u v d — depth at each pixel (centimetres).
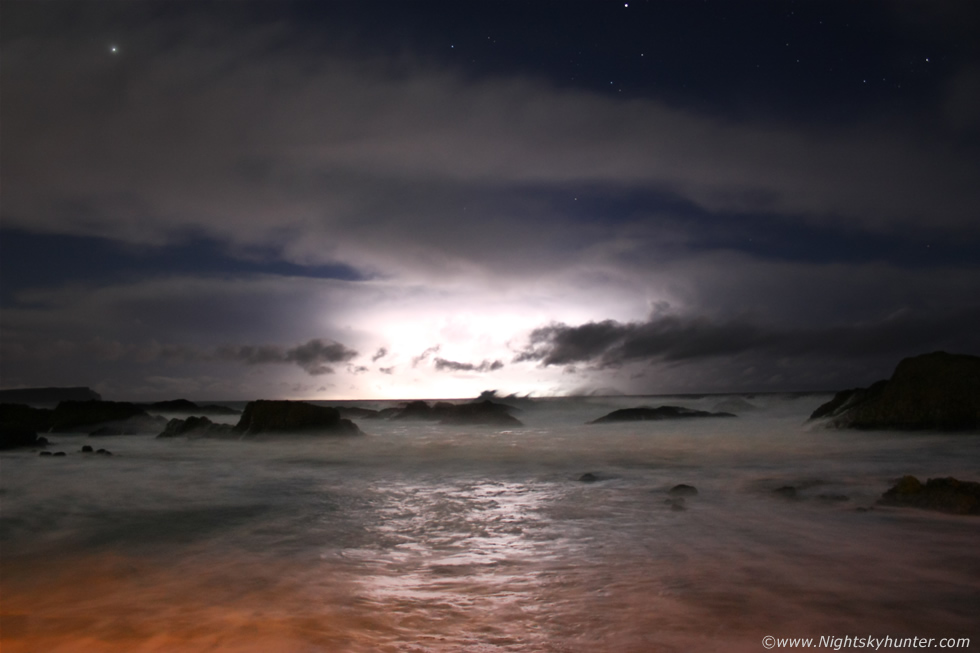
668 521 739
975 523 688
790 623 417
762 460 1302
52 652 389
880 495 865
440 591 504
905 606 443
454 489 1026
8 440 1778
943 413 1590
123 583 539
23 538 710
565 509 830
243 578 547
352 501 927
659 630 409
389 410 3741
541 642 396
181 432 2133
